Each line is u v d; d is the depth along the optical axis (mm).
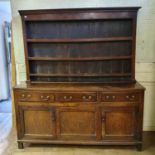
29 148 2691
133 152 2564
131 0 2873
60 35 2863
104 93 2473
